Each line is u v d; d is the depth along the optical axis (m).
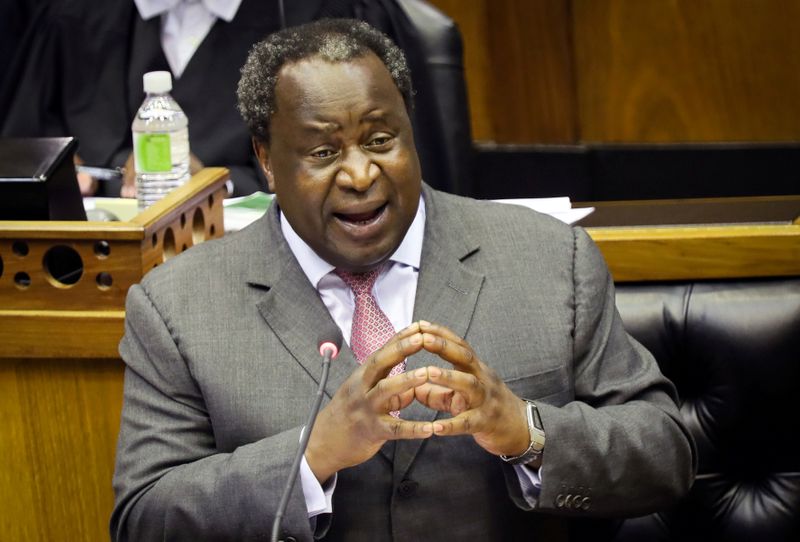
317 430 5.67
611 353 6.46
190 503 5.88
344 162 5.91
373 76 5.93
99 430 7.27
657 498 6.27
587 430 5.96
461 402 5.50
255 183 13.04
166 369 6.21
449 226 6.50
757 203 8.77
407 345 5.41
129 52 13.88
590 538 7.51
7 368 7.25
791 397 7.34
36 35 13.99
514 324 6.23
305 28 6.18
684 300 7.45
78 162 13.02
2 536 7.44
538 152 16.33
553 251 6.47
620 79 16.38
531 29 16.41
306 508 5.70
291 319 6.22
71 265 7.56
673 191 16.47
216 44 13.44
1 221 7.18
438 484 6.06
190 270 6.42
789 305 7.36
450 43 12.18
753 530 7.39
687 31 16.12
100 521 7.39
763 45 16.06
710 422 7.41
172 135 9.43
